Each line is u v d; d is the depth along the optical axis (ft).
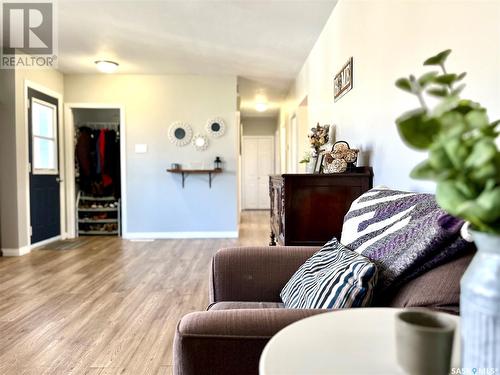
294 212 7.93
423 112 1.76
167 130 17.61
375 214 4.52
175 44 13.30
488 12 4.02
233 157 17.80
